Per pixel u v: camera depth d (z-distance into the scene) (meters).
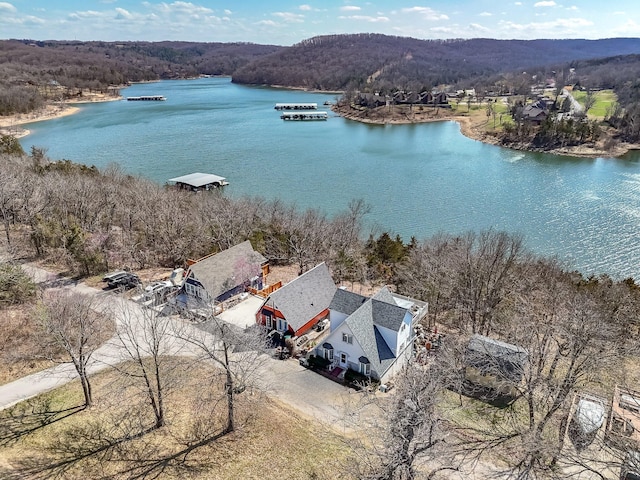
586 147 129.88
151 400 28.53
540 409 31.30
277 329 41.31
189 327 40.31
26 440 27.36
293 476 25.75
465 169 113.38
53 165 84.88
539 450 24.14
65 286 47.88
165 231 58.56
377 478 21.83
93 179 78.25
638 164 116.00
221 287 46.03
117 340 37.78
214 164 118.50
